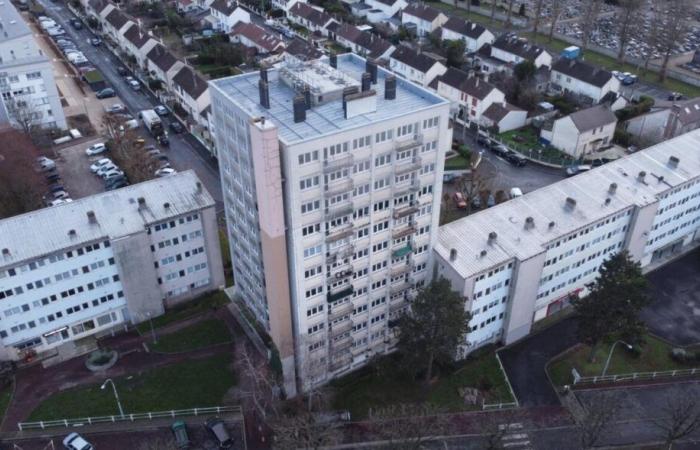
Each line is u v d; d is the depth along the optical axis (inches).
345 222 2908.5
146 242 3479.3
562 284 3727.9
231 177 3120.1
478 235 3444.9
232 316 3762.3
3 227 3326.8
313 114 2893.7
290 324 3075.8
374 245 3088.1
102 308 3575.3
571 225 3543.3
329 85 3011.8
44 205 4672.7
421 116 2839.6
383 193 2947.8
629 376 3395.7
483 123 6171.3
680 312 3846.0
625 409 3218.5
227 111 2861.7
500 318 3531.0
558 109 6584.6
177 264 3730.3
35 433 3048.7
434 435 3041.3
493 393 3287.4
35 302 3324.3
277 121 2817.4
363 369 3442.4
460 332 2970.0
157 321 3718.0
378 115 2893.7
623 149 5738.2
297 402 3225.9
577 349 3575.3
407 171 2923.2
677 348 3553.2
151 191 3690.9
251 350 3491.6
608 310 3112.7
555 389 3326.8
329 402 3206.2
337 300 3110.2
